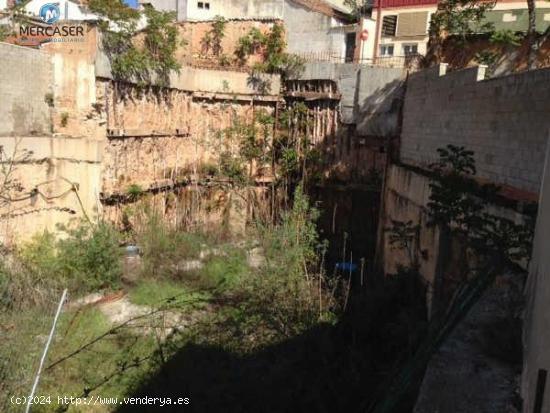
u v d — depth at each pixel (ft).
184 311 37.60
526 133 24.12
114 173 48.16
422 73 40.01
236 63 62.80
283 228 41.68
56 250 40.86
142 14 57.67
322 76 58.29
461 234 23.91
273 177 60.70
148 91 52.19
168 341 32.14
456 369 15.02
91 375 28.30
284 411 24.45
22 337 23.53
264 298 34.88
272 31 60.39
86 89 44.98
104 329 34.12
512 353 15.60
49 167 44.09
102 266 40.01
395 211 40.55
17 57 40.83
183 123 58.54
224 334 32.27
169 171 56.75
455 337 16.75
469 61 48.65
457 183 21.01
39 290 28.12
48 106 45.27
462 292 18.92
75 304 36.35
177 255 47.96
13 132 40.98
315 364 27.91
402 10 68.80
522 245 18.83
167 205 55.93
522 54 45.68
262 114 60.95
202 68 60.44
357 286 40.16
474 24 52.65
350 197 57.06
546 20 50.52
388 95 54.54
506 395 13.89
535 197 22.21
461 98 32.04
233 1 76.59
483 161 28.91
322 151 58.90
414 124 41.52
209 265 46.68
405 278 33.24
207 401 24.98
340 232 57.72
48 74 45.01
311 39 73.00
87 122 45.44
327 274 44.93
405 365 18.10
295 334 30.37
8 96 40.16
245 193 60.44
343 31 70.18
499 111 26.91
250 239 50.08
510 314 17.63
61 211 45.32
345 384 25.35
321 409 24.12
